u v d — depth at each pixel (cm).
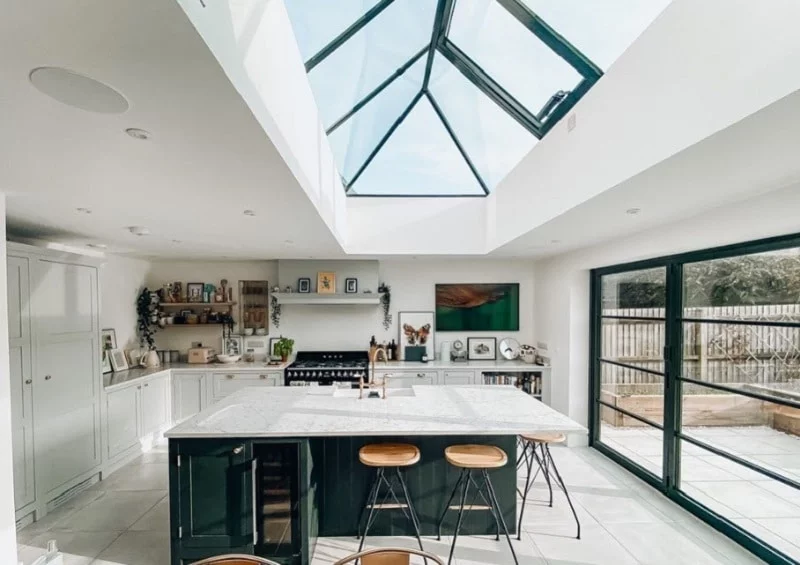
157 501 347
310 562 259
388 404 316
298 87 214
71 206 261
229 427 258
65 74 111
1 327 221
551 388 538
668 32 173
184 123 144
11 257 304
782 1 122
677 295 348
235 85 121
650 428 387
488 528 293
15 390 303
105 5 84
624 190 226
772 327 267
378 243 505
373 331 603
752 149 165
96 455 386
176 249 459
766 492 270
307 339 599
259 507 258
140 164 185
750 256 283
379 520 291
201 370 525
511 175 401
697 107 156
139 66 108
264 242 413
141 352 551
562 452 460
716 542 283
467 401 325
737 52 138
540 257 552
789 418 256
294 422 269
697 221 291
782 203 226
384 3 270
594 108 238
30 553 275
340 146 416
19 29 91
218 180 209
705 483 319
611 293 454
